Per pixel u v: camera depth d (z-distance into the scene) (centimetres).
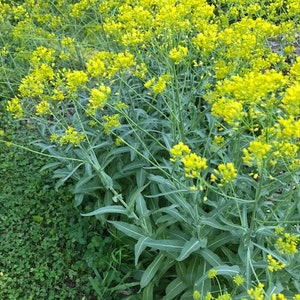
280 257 43
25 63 83
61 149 61
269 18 68
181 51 50
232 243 50
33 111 77
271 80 38
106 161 56
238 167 52
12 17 98
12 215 63
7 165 69
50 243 60
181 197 46
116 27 60
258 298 33
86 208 62
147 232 50
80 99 64
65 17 81
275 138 40
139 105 66
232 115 39
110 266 55
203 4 58
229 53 54
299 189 43
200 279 43
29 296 54
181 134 53
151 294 50
